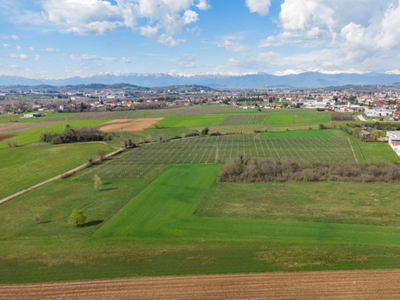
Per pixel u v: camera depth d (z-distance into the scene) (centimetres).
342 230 5381
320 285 3734
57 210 6762
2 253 4919
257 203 6781
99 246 5066
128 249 4912
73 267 4338
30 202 7281
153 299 3559
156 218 6156
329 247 4766
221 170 8969
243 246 4903
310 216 6003
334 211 6216
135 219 6144
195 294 3625
